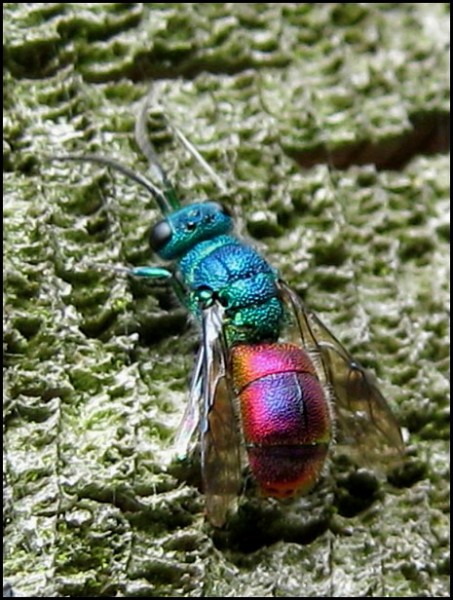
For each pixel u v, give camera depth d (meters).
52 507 0.05
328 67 0.06
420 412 0.05
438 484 0.05
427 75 0.06
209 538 0.05
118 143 0.05
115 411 0.05
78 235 0.05
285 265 0.05
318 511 0.05
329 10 0.06
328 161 0.05
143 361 0.05
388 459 0.05
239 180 0.05
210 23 0.06
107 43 0.05
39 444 0.05
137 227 0.05
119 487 0.05
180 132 0.05
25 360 0.05
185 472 0.05
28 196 0.05
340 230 0.05
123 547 0.05
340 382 0.05
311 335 0.05
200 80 0.05
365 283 0.05
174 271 0.05
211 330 0.05
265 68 0.06
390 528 0.05
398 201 0.05
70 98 0.05
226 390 0.05
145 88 0.05
